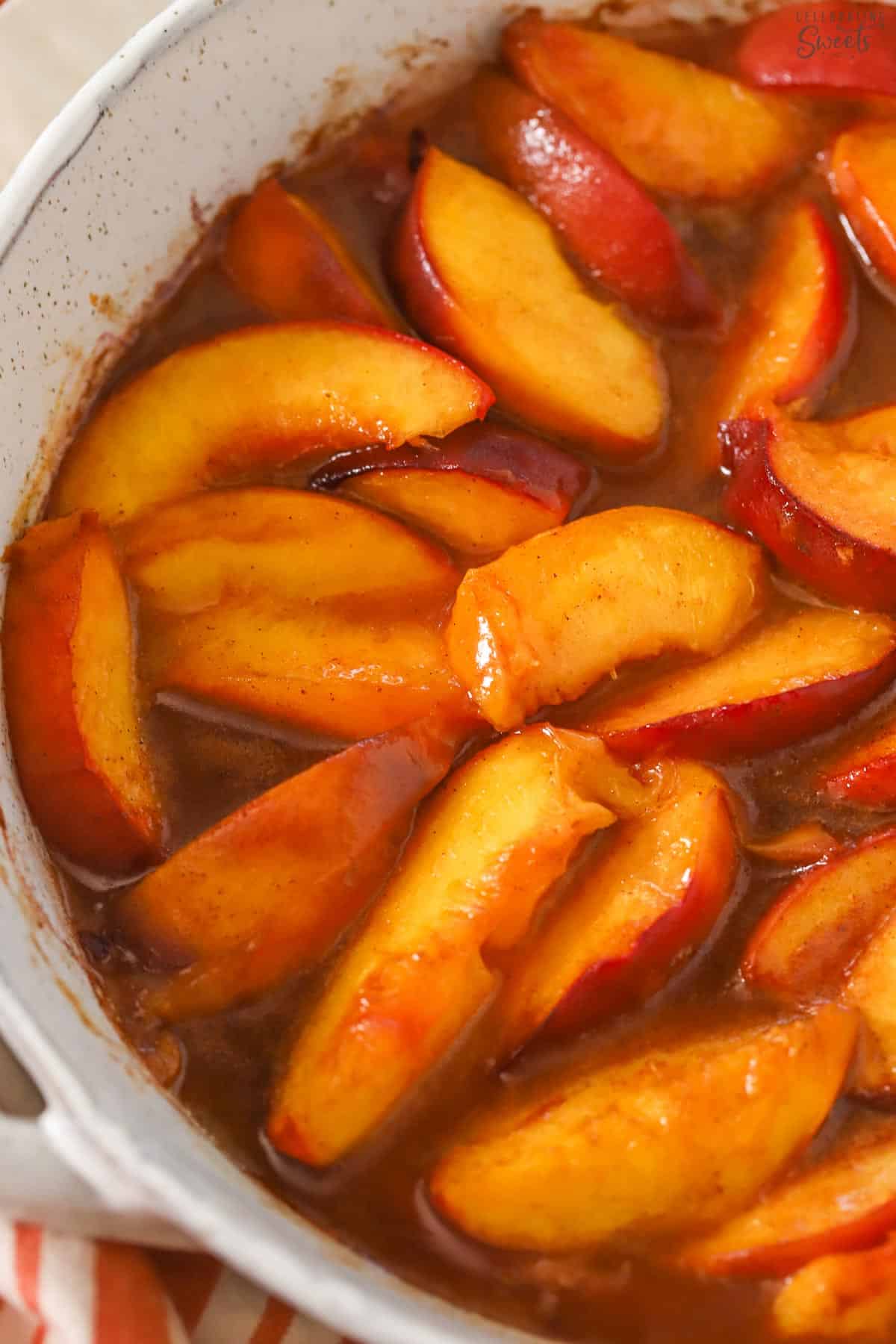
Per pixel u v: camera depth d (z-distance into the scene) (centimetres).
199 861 54
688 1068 54
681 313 60
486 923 54
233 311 59
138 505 57
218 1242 49
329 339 58
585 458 59
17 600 56
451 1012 54
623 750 56
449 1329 50
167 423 58
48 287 56
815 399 59
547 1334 52
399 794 55
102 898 55
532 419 59
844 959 55
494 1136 53
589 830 55
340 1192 53
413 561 57
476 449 58
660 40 62
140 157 58
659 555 57
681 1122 53
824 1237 52
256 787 56
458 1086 54
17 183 55
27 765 55
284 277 59
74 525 56
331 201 61
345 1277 50
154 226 59
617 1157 53
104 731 55
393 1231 53
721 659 57
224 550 57
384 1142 53
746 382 59
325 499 57
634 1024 54
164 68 57
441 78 61
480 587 56
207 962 54
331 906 55
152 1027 54
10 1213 52
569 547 57
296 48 59
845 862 55
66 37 62
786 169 61
